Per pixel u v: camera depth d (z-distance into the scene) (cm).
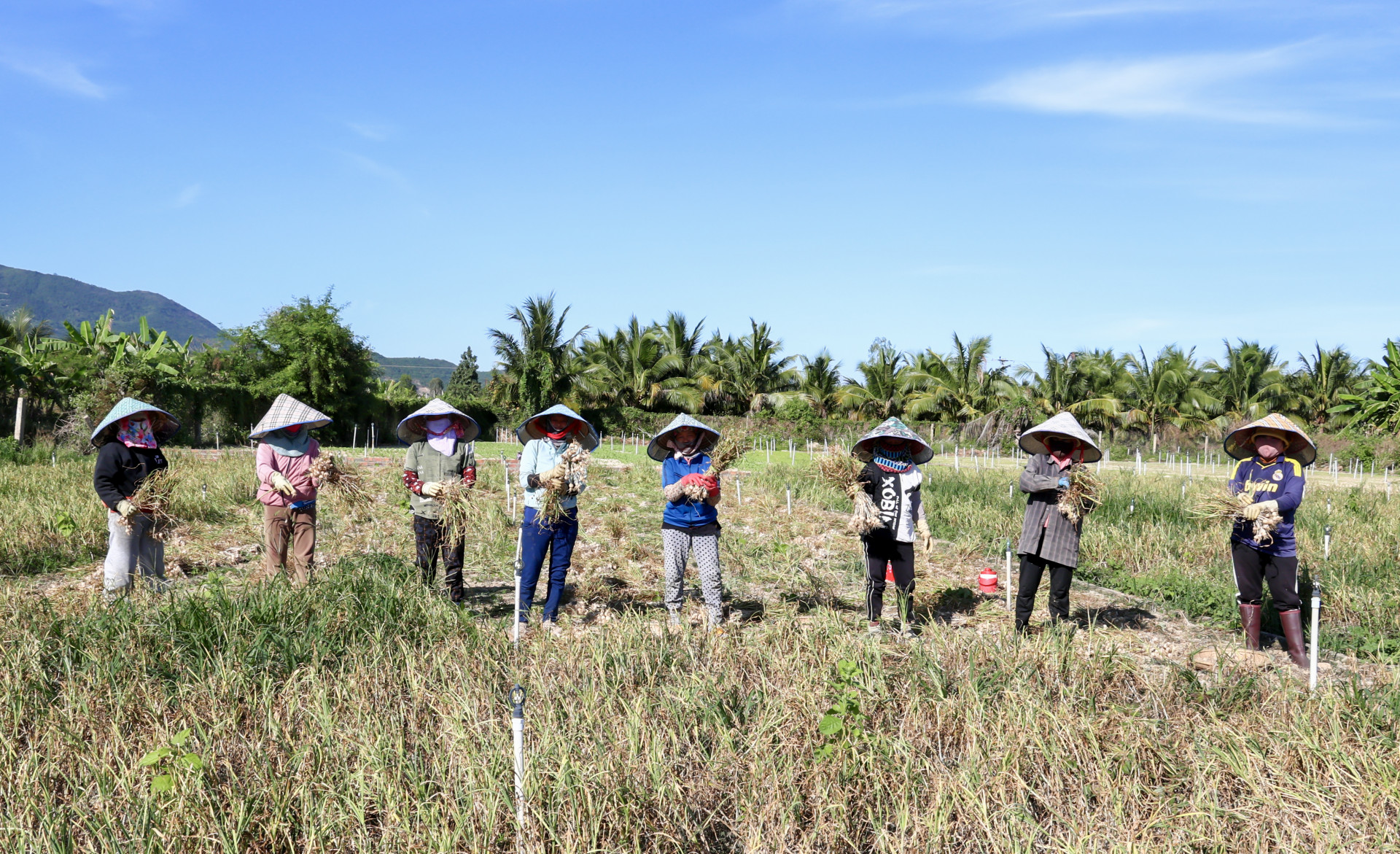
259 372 4016
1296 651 692
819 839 403
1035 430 731
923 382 4909
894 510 742
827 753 438
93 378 3017
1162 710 518
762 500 1558
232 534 1162
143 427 786
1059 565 723
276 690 534
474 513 778
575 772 413
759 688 536
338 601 650
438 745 464
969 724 465
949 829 402
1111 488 1623
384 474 1931
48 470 1681
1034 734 458
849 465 739
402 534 1179
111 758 444
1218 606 855
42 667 546
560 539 738
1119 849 377
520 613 744
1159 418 4725
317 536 1145
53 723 470
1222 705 529
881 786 429
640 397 5194
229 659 549
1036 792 425
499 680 556
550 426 768
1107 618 838
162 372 3322
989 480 1902
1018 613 733
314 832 382
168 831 387
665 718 496
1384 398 3659
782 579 934
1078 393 4794
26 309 3512
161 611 610
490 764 424
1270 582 709
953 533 1282
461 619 656
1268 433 716
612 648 585
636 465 2309
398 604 662
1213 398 4831
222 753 452
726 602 856
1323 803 402
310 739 451
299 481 782
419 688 516
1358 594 859
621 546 1127
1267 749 462
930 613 816
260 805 404
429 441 784
